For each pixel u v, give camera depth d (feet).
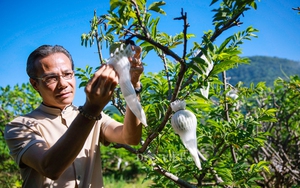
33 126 5.38
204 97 6.44
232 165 9.38
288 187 15.06
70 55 5.87
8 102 23.72
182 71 5.41
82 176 5.55
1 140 25.16
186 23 5.10
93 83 4.27
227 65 5.77
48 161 4.44
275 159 16.43
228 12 5.94
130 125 5.49
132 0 5.42
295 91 15.46
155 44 5.28
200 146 11.01
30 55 5.61
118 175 37.73
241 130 9.39
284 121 17.83
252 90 11.48
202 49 5.47
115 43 5.19
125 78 4.62
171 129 8.39
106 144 6.26
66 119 5.73
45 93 5.56
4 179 24.91
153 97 9.27
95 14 7.33
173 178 7.94
